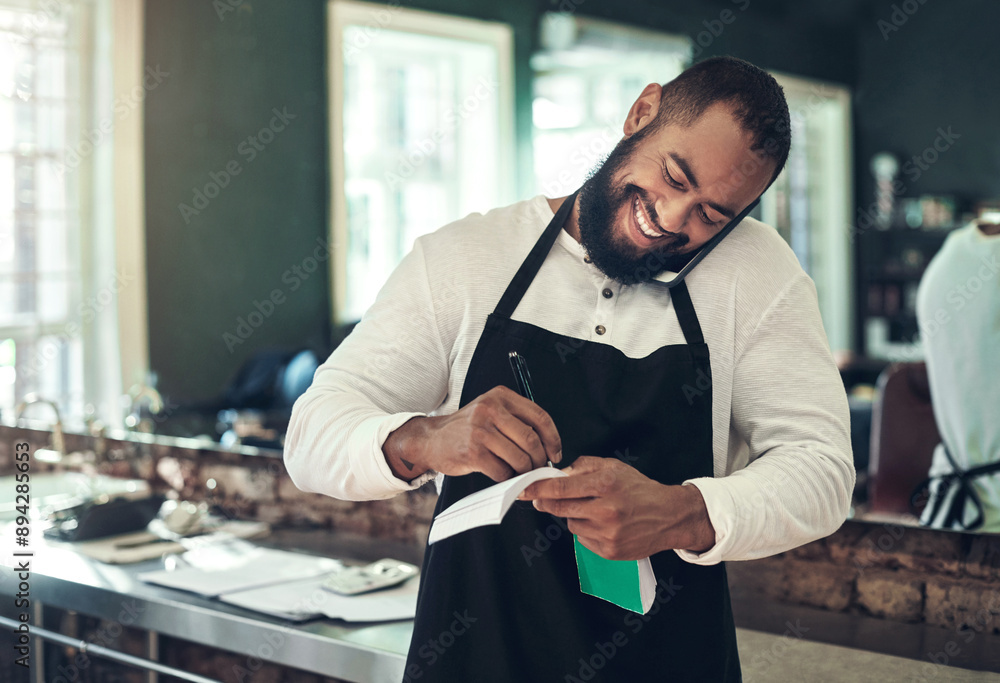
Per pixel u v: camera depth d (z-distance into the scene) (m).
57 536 1.89
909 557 1.33
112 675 1.93
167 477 2.26
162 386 2.36
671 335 0.94
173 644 1.85
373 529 1.88
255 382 2.23
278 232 2.24
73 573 1.64
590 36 1.80
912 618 1.33
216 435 2.22
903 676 1.15
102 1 2.45
